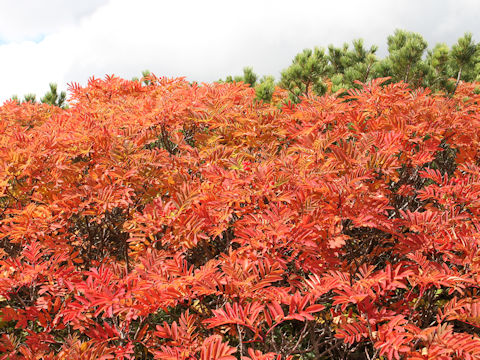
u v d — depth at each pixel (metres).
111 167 3.42
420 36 8.56
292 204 2.55
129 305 2.17
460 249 2.40
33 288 2.74
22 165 3.51
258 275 2.25
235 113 4.27
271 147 3.73
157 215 2.74
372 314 2.19
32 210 3.15
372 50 11.31
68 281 2.47
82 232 3.77
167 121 4.22
